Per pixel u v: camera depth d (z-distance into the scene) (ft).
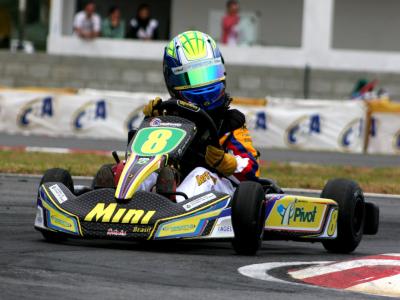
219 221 69.31
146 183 72.84
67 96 232.32
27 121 233.55
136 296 52.37
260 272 63.67
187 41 79.46
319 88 272.10
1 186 119.65
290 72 272.92
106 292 53.06
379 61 278.46
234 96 275.18
